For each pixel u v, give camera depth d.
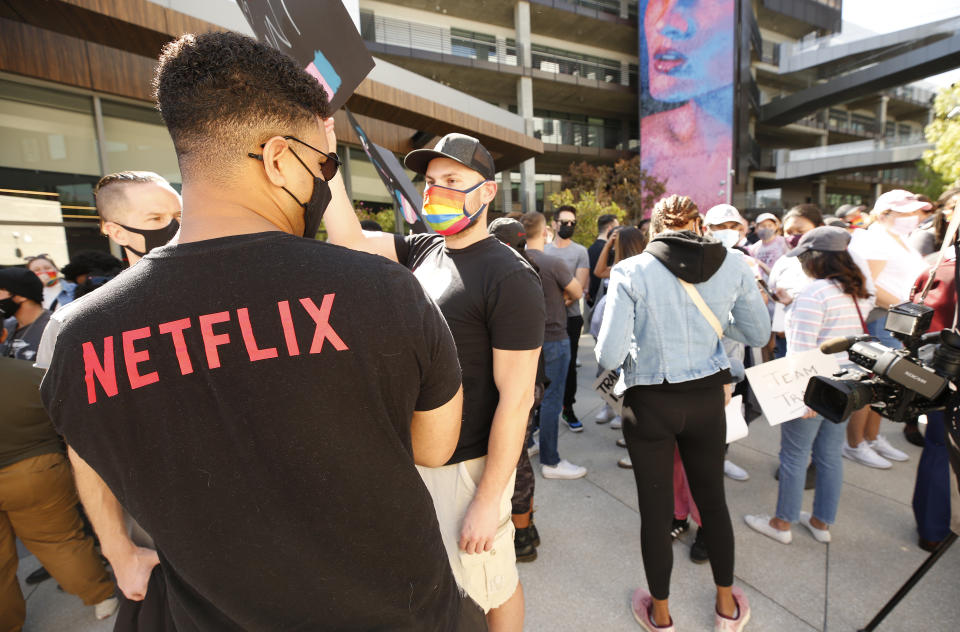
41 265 3.21
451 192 1.48
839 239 2.19
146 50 5.53
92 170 5.73
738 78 27.08
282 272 0.60
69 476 1.96
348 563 0.65
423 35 24.78
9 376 1.77
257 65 0.62
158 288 0.59
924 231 3.49
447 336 0.72
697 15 27.42
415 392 0.68
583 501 2.80
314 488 0.61
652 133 29.69
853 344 1.48
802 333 2.20
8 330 2.34
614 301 1.75
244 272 0.59
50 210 5.43
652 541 1.78
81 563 2.00
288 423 0.58
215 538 0.61
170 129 0.64
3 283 2.27
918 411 1.39
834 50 33.62
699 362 1.73
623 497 2.83
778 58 35.75
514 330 1.37
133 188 1.43
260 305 0.58
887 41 31.58
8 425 1.78
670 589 2.09
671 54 28.41
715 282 1.72
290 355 0.58
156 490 0.59
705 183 28.22
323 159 0.73
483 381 1.45
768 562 2.23
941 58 28.47
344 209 1.68
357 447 0.62
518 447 1.38
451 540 1.42
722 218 3.24
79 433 0.60
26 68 5.04
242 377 0.57
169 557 0.63
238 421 0.58
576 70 29.92
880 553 2.26
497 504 1.35
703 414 1.75
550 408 3.04
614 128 33.69
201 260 0.59
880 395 1.39
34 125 5.27
